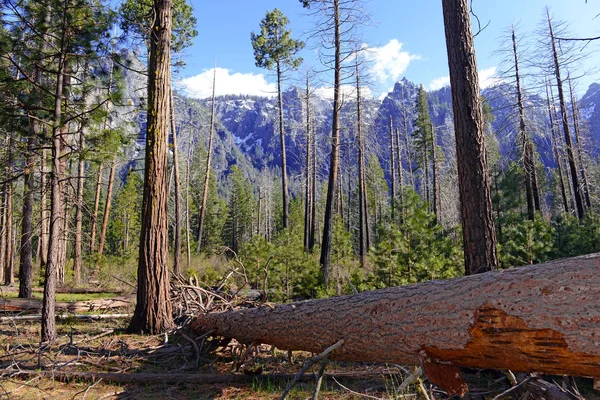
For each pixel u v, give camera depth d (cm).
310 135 2411
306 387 448
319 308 394
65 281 1558
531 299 235
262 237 1225
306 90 2330
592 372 216
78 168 1113
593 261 223
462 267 948
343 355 371
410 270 853
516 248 1027
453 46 557
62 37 647
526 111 1689
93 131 736
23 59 650
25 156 675
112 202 3662
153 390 439
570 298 220
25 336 688
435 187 3241
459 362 282
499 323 247
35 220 1118
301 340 417
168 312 697
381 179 4541
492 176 2586
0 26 646
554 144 2064
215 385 455
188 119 2580
